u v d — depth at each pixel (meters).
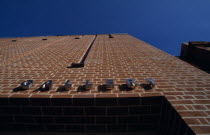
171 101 2.85
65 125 3.18
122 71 4.74
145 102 3.07
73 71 4.86
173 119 2.64
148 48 8.64
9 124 3.21
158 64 5.44
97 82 3.85
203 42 9.05
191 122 2.26
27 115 3.15
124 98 3.03
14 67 5.45
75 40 14.09
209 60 7.34
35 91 3.35
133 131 3.19
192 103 2.77
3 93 3.26
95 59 6.39
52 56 7.38
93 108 3.07
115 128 3.17
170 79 3.97
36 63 6.02
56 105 3.08
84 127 3.18
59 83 3.83
